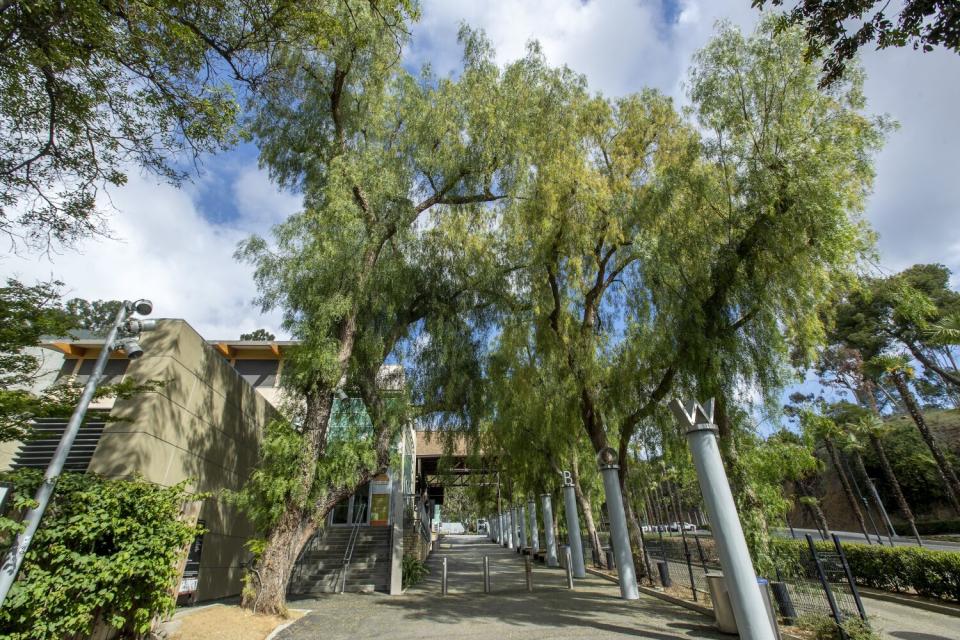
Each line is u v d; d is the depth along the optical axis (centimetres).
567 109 1313
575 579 1473
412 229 1260
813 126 799
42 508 516
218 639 715
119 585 575
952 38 459
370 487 1886
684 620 801
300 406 1138
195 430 1010
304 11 714
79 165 722
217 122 711
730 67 857
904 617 855
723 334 872
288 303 1070
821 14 502
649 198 1018
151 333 946
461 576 1695
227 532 1144
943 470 2338
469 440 1525
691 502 3659
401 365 1315
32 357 793
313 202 1181
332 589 1373
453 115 1295
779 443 1308
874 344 3225
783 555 817
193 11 672
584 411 1374
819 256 764
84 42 616
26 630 503
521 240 1308
